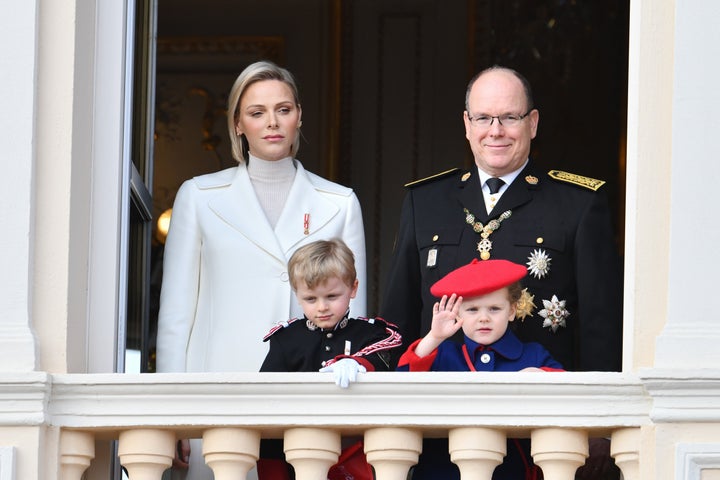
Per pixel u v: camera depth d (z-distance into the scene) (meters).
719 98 19.39
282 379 18.92
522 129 22.09
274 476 20.89
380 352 20.39
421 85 43.72
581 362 21.53
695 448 18.45
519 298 20.88
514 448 20.50
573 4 43.81
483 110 22.08
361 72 43.88
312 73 44.09
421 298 22.42
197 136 44.06
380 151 43.47
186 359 23.09
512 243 21.84
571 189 22.11
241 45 44.44
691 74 19.47
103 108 21.09
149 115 25.42
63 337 19.50
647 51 19.59
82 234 20.38
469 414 18.78
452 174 22.83
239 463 19.11
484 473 18.89
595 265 21.58
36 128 19.83
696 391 18.52
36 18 19.95
